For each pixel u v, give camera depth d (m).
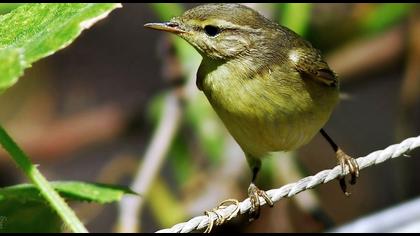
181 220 12.14
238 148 12.34
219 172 12.32
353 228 8.62
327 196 14.09
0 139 5.76
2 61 5.09
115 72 15.73
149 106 14.34
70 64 15.63
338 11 13.91
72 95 15.56
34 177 5.77
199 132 12.25
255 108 8.84
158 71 15.67
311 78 8.95
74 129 14.67
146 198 11.82
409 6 13.53
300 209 11.90
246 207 7.27
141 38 15.81
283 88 8.82
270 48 8.98
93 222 14.80
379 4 13.70
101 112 14.88
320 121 9.16
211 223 6.57
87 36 15.79
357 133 15.53
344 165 9.35
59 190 7.00
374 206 14.63
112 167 13.44
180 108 12.34
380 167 14.85
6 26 6.21
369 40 14.16
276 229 11.91
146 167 11.81
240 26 8.99
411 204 8.57
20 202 7.76
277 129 8.92
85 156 15.66
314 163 13.84
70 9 6.04
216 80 9.06
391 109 15.42
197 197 12.27
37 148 14.45
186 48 12.39
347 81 14.45
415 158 14.41
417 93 13.86
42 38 5.52
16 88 14.98
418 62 13.76
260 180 12.09
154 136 12.34
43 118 14.98
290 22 12.05
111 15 15.77
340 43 14.15
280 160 11.93
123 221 10.58
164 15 12.14
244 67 8.92
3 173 13.95
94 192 7.06
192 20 9.11
